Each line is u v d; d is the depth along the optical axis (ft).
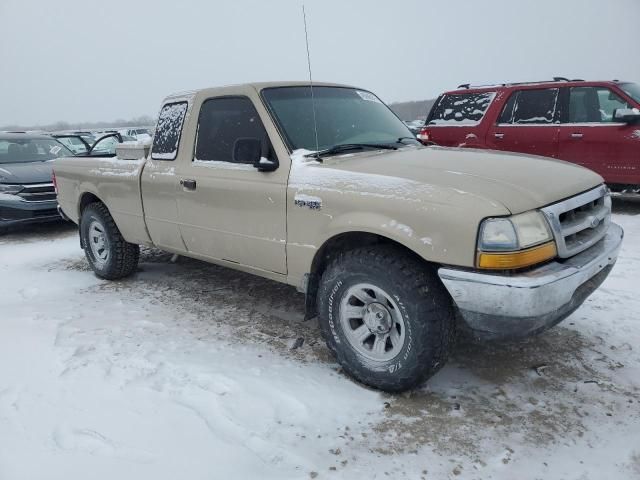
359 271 9.54
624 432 8.49
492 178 9.23
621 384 9.84
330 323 10.34
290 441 8.39
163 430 8.63
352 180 9.86
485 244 8.18
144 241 15.43
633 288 14.15
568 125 24.12
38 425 8.82
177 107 14.01
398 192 9.16
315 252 10.43
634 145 22.38
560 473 7.63
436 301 8.97
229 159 12.36
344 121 12.64
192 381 10.24
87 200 17.78
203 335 12.51
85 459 7.93
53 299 15.40
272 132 11.35
